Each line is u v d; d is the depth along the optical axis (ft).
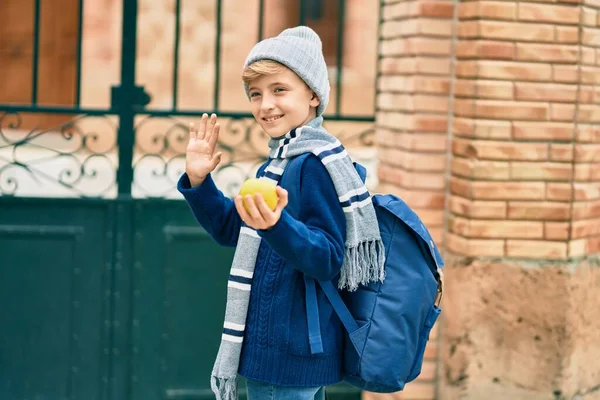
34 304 27.09
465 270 24.39
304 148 14.21
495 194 24.07
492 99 23.93
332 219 13.84
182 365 27.63
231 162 28.25
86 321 27.27
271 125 14.67
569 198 24.20
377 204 14.78
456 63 25.23
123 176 27.22
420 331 14.96
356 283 14.24
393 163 27.12
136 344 27.43
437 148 25.67
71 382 27.30
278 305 14.05
